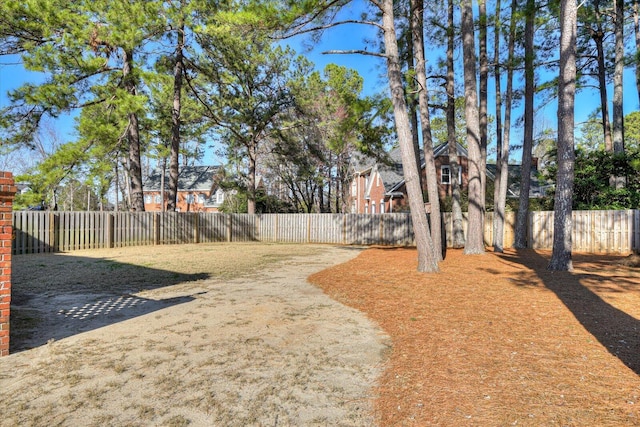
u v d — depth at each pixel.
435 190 10.68
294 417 2.69
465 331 4.42
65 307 5.85
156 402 2.91
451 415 2.61
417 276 8.12
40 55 14.00
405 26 13.05
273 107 22.73
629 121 38.09
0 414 2.72
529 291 6.36
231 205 34.06
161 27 16.14
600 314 4.87
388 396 2.96
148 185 46.56
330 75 25.70
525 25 13.15
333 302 6.18
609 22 19.06
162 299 6.41
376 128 12.89
